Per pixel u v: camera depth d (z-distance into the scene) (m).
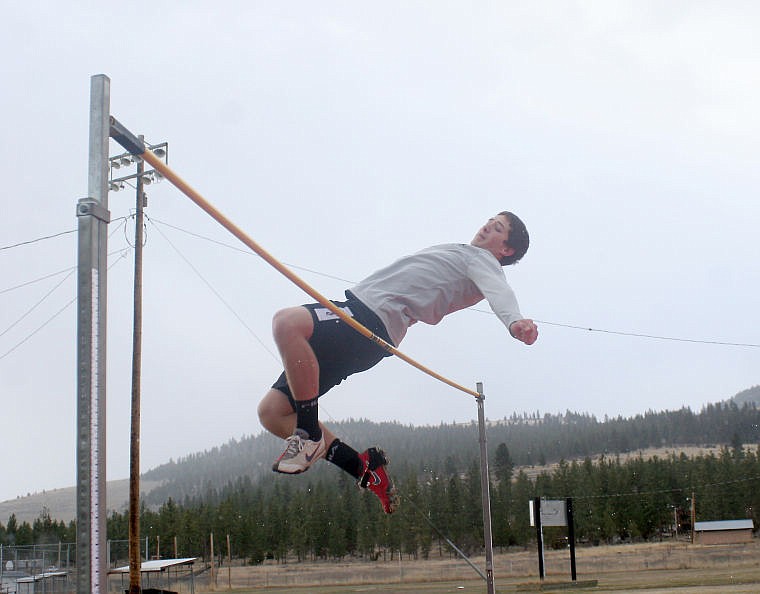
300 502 87.81
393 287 5.20
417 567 63.72
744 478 83.94
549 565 54.34
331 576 56.22
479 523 81.75
